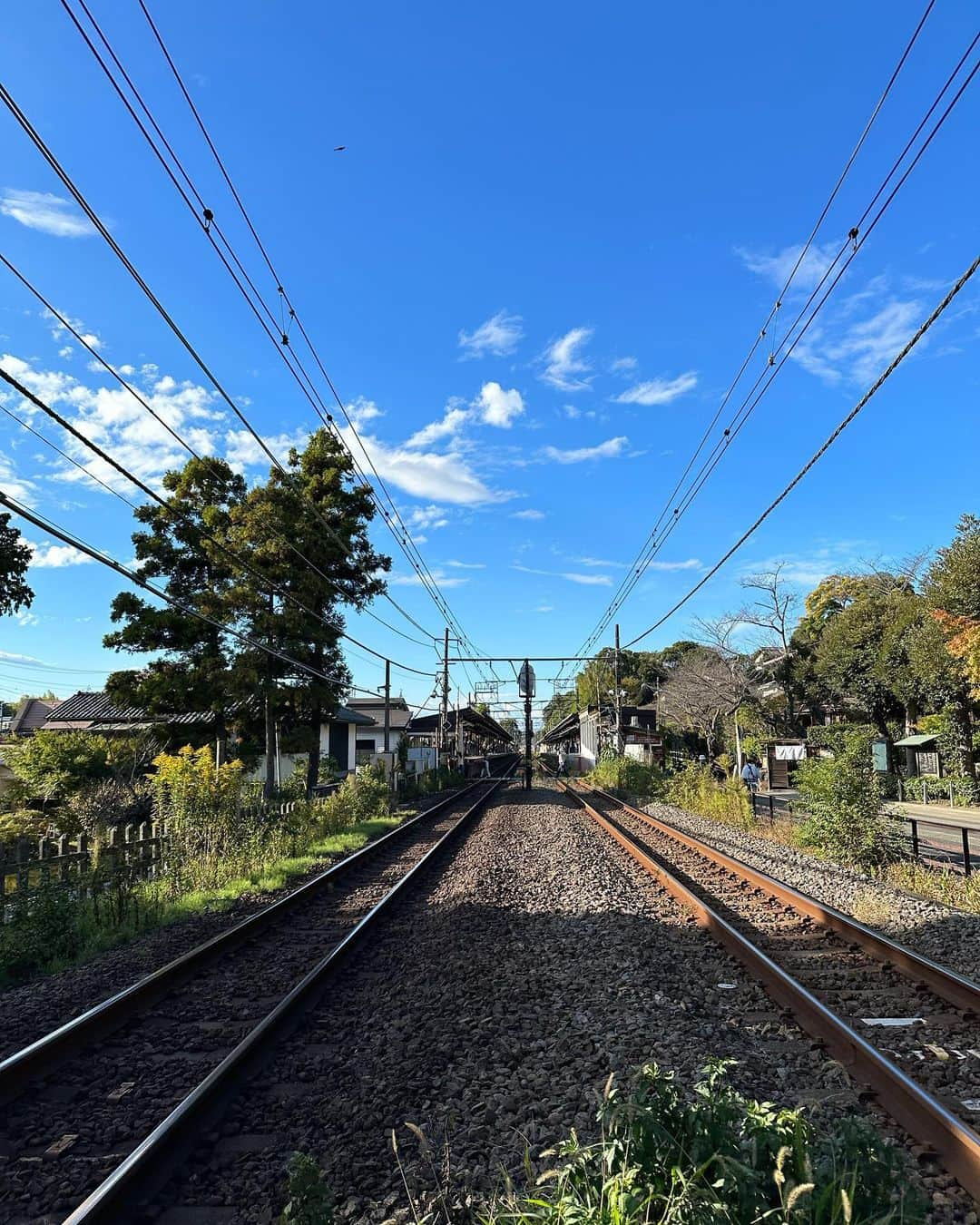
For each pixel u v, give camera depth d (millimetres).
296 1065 5766
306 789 26781
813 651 40125
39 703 48844
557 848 16812
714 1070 3570
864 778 14266
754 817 20609
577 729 85688
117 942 9852
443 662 46812
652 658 71500
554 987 7301
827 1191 2902
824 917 9805
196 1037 6414
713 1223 2820
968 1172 4035
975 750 28766
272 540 24016
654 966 7789
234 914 11172
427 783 39844
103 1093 5398
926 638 29219
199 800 15156
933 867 13234
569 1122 4539
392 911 11359
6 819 16188
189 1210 3984
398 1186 4070
